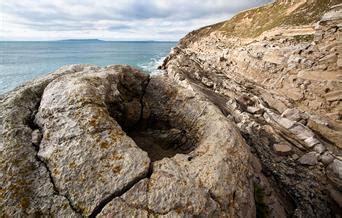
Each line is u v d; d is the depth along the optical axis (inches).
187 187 216.7
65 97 254.5
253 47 1349.7
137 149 236.2
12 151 216.2
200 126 338.6
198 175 234.7
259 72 1132.5
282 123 660.1
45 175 209.9
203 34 3462.1
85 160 214.5
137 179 213.3
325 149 557.3
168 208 199.6
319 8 1521.9
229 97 855.1
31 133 238.5
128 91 372.8
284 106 863.1
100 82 299.7
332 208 434.3
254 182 334.3
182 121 369.7
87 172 208.8
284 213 356.2
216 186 230.5
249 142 530.6
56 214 189.8
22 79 2513.5
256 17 2546.8
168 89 402.0
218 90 967.0
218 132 299.3
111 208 192.5
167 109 391.2
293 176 473.1
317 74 856.3
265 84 1071.0
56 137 229.1
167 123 389.7
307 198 429.7
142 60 4677.7
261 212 317.4
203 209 209.2
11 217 183.0
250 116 691.4
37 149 227.8
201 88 786.8
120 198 199.0
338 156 582.2
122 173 212.4
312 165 520.1
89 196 197.5
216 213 216.5
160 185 212.1
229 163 260.7
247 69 1219.9
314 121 715.4
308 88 866.1
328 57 843.4
